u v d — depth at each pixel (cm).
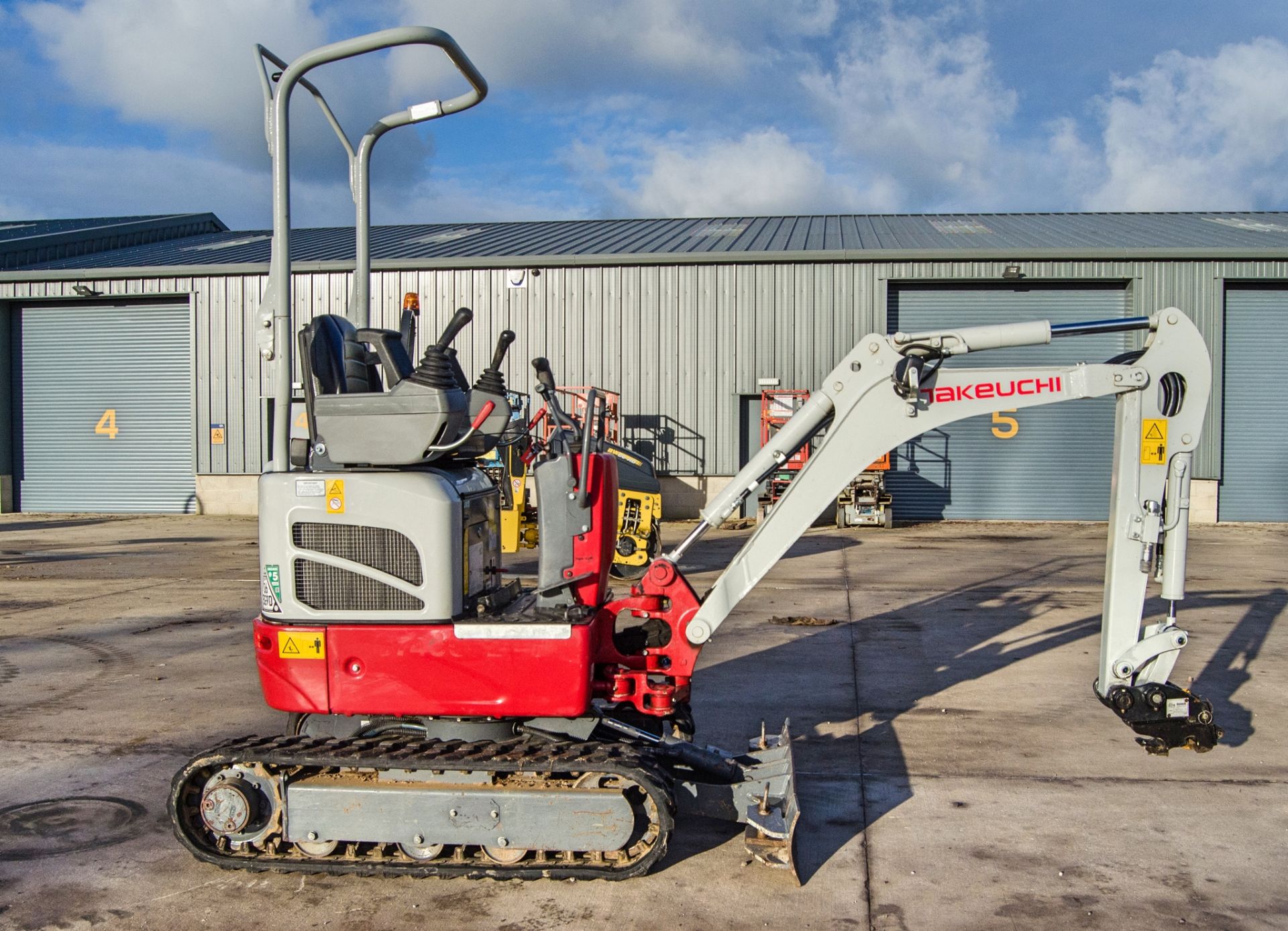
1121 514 468
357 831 402
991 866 419
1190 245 1883
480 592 445
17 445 2222
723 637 855
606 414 1692
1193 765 536
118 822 466
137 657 793
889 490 1933
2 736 590
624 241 2162
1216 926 368
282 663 414
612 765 390
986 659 772
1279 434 1878
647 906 387
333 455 417
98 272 2078
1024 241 1994
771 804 424
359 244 534
